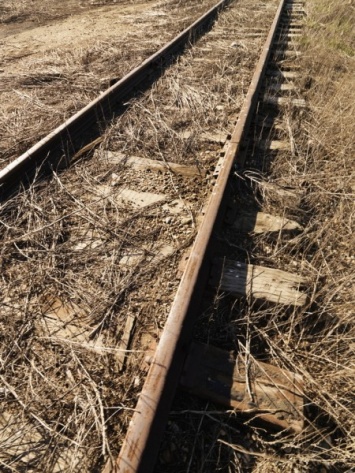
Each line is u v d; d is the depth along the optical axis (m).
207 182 3.08
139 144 3.57
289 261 2.45
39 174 3.12
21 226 2.69
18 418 1.70
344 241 2.61
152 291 2.24
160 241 2.56
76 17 9.08
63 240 2.61
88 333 2.04
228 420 1.71
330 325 2.09
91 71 5.28
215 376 1.78
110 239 2.58
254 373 1.81
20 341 2.00
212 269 2.29
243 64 5.26
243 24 7.26
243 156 3.25
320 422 1.72
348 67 5.05
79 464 1.55
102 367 1.88
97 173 3.22
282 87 4.60
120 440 1.62
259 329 2.03
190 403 1.76
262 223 2.67
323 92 4.36
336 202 2.90
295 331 2.07
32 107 4.24
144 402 1.49
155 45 6.33
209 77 4.86
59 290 2.26
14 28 8.30
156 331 2.03
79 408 1.73
